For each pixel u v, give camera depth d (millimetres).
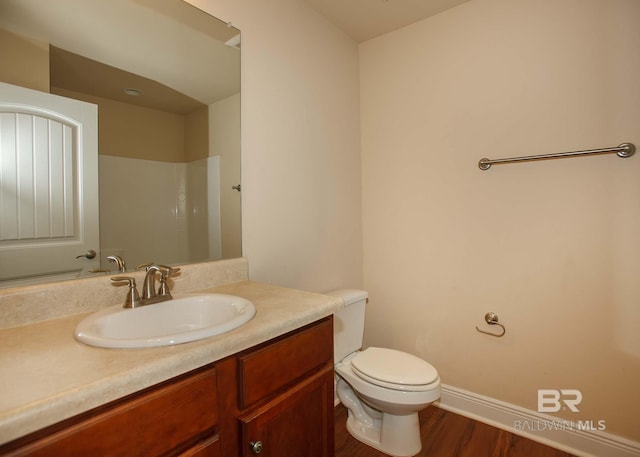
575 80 1537
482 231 1815
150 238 1225
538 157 1585
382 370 1544
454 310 1924
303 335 1031
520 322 1714
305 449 1036
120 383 613
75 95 1052
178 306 1120
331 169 2010
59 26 1018
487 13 1764
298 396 1005
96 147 1097
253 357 869
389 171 2156
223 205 1436
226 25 1430
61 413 544
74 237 1051
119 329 958
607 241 1487
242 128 1497
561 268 1599
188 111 1324
